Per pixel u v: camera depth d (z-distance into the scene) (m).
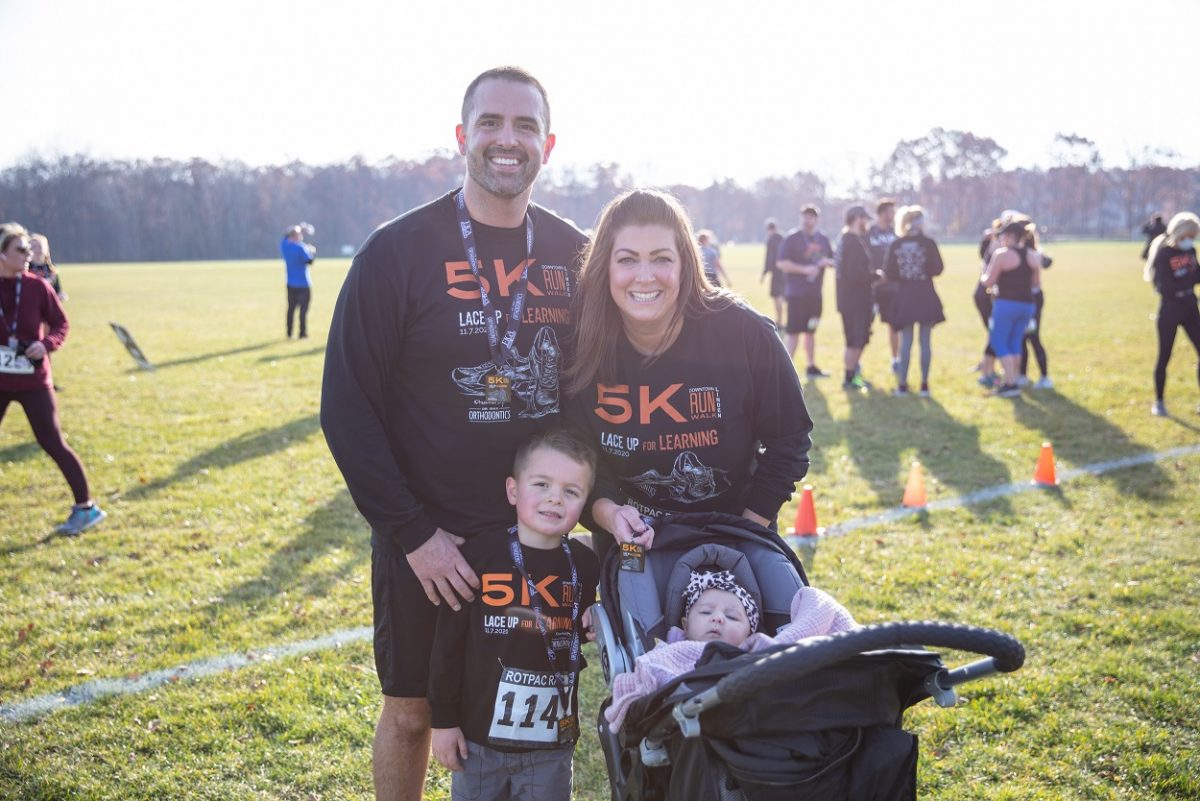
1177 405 10.68
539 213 3.14
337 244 111.69
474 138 2.81
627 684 2.43
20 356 6.55
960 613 5.25
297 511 7.34
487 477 2.96
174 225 110.12
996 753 3.89
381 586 3.00
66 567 6.14
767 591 2.84
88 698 4.43
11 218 105.00
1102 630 4.97
